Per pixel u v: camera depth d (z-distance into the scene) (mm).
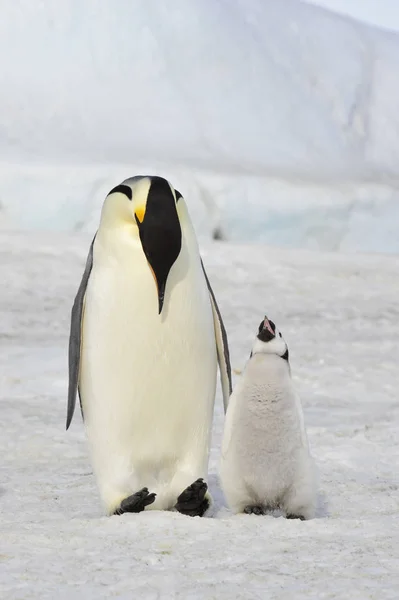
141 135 189000
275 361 15648
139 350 16203
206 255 102750
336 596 10641
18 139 177500
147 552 12797
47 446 25312
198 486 15977
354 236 164000
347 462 23344
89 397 16672
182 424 16750
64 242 104125
